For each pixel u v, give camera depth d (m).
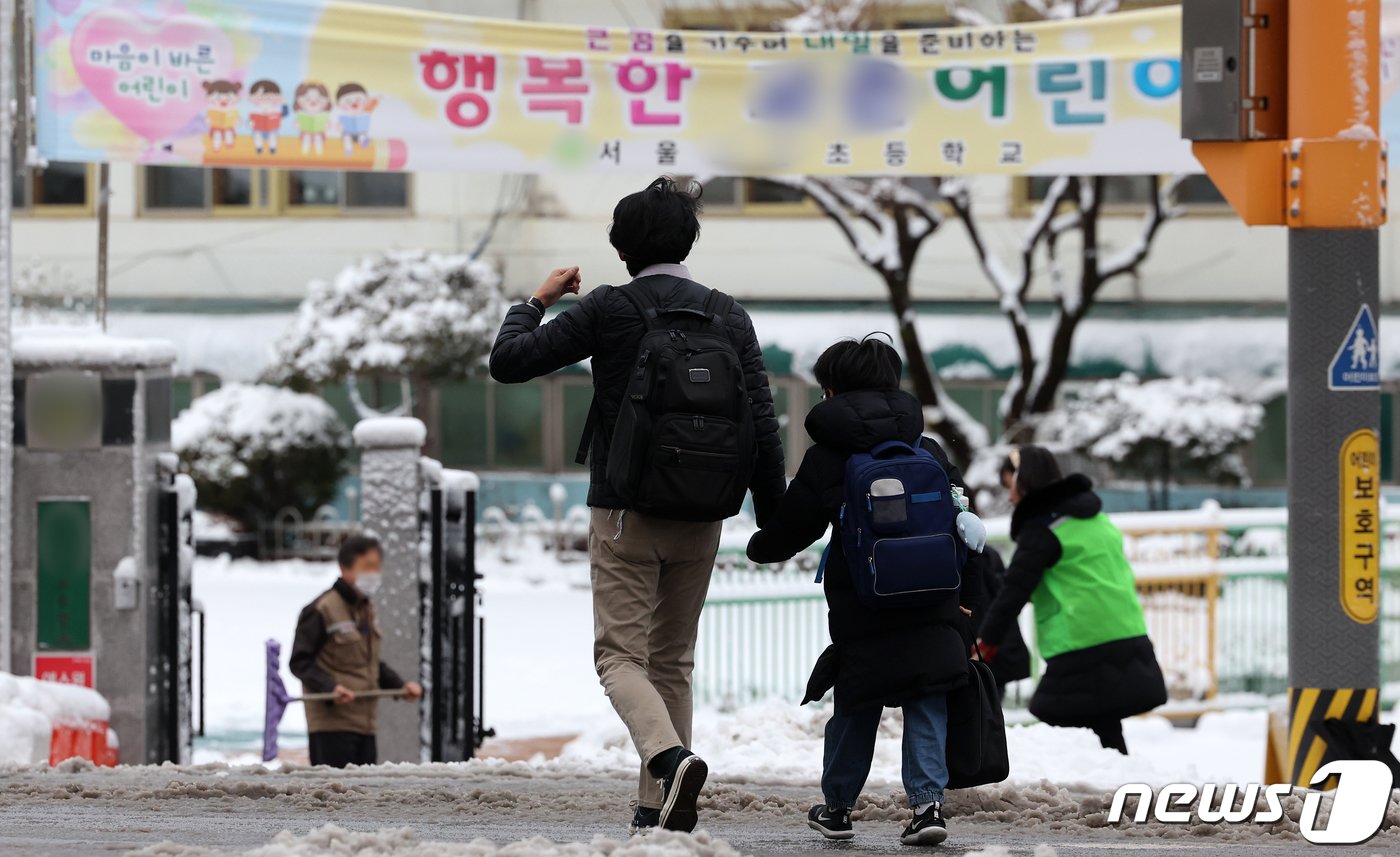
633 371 17.73
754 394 18.33
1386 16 36.03
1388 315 88.56
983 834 20.78
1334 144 24.86
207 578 82.69
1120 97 37.25
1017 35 37.38
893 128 37.31
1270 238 91.00
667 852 15.39
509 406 99.00
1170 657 47.12
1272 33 25.25
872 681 18.02
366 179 100.62
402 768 29.59
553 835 19.66
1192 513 47.56
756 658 44.00
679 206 18.42
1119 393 82.94
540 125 36.56
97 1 34.97
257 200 101.06
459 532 37.97
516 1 93.31
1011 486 30.52
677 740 17.34
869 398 18.27
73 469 34.28
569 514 97.00
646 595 18.12
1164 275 92.25
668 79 36.91
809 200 96.44
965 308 94.31
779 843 19.22
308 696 33.78
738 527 69.31
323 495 89.12
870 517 17.69
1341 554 25.55
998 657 32.25
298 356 88.69
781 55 37.09
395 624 37.50
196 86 35.28
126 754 34.31
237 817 21.53
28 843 17.83
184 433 88.06
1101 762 30.00
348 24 35.84
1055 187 76.69
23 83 35.03
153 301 101.69
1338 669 25.59
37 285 86.75
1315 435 25.48
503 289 98.06
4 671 33.69
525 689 55.19
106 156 35.12
